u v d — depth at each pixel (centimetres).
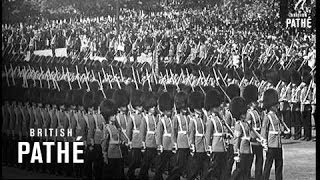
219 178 1825
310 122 2030
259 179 1820
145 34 2061
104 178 1780
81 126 1844
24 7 2052
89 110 1842
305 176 1881
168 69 2022
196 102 1825
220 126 1822
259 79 2034
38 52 2052
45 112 1939
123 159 1803
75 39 2056
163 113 1828
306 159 1941
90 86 1984
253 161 1834
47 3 2058
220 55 2062
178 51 2052
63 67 2023
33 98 1973
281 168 1827
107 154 1761
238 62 2058
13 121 1984
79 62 2028
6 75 2022
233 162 1838
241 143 1802
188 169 1814
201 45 2067
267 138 1816
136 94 1852
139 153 1812
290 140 2011
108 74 2003
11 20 2050
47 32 2061
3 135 1975
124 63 2020
